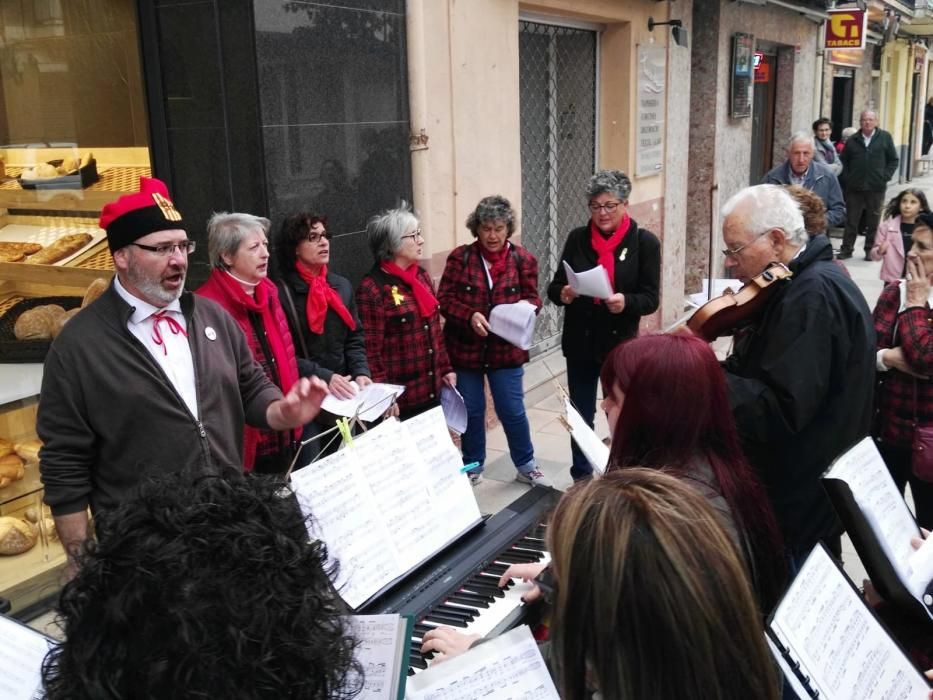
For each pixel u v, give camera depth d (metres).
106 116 3.78
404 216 3.94
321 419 3.62
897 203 5.79
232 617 0.83
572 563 1.16
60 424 2.31
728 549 1.17
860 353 2.46
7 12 3.60
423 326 4.06
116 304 2.38
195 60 3.63
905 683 1.43
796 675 1.33
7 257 3.70
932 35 23.56
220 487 0.96
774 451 2.54
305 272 3.56
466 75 5.00
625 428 1.91
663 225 7.70
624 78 6.81
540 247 6.79
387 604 1.94
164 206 2.38
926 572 1.90
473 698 1.51
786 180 7.13
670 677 1.11
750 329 2.64
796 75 10.73
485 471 4.97
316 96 3.86
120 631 0.83
